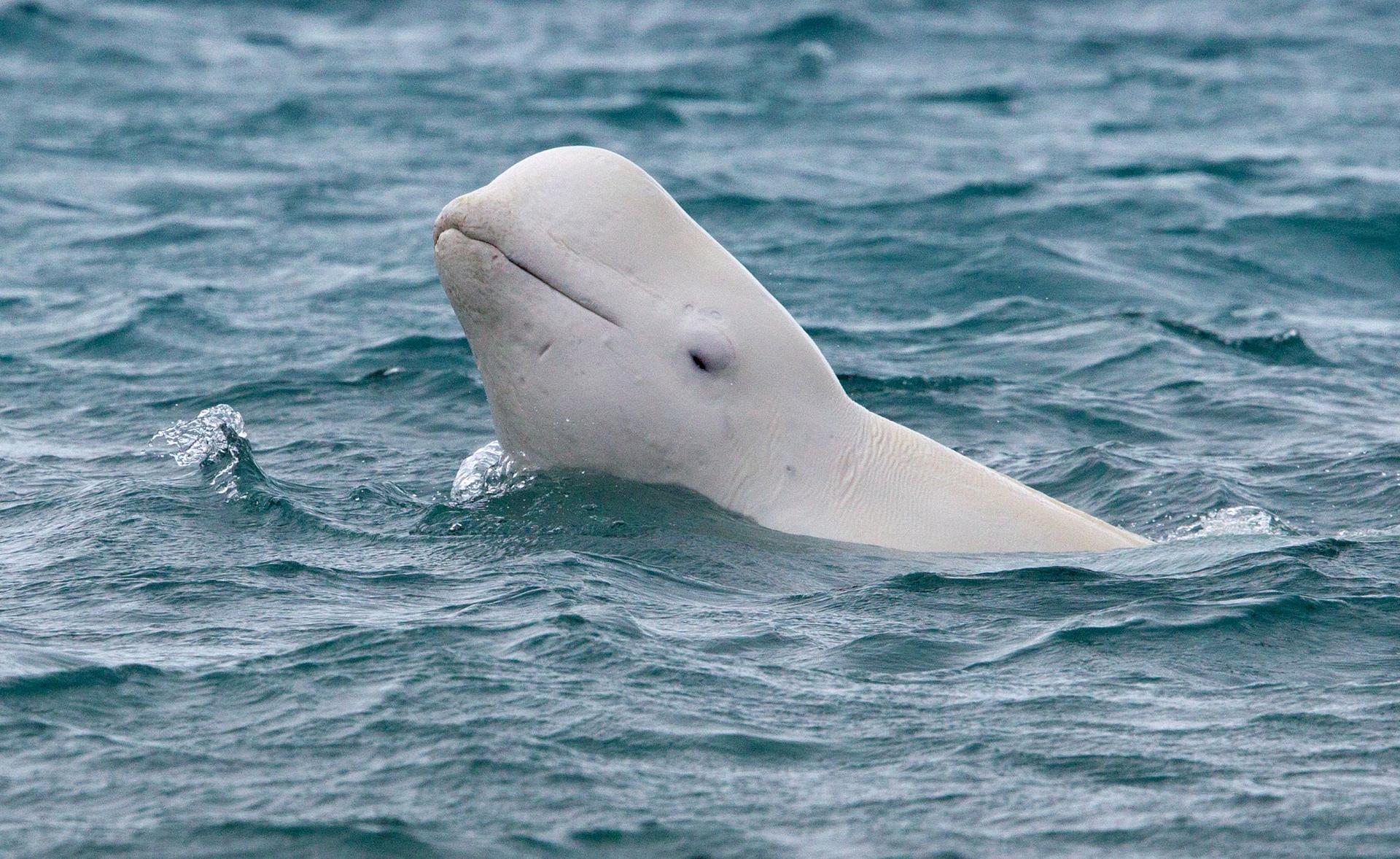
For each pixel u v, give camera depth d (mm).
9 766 22234
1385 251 92188
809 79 177750
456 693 25031
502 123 140875
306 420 50594
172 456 43906
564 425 35781
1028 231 94062
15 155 118688
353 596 30531
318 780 21875
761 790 21984
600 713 24484
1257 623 30203
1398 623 30469
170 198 105500
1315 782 22312
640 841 20312
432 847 19906
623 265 34750
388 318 70750
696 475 35938
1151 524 41969
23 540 34969
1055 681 26891
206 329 67438
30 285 78562
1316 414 54531
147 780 21812
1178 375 60656
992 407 54906
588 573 31859
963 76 181125
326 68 182250
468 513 35844
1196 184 109188
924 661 28016
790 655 27922
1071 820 21062
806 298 77500
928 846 20250
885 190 108375
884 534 36094
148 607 29797
